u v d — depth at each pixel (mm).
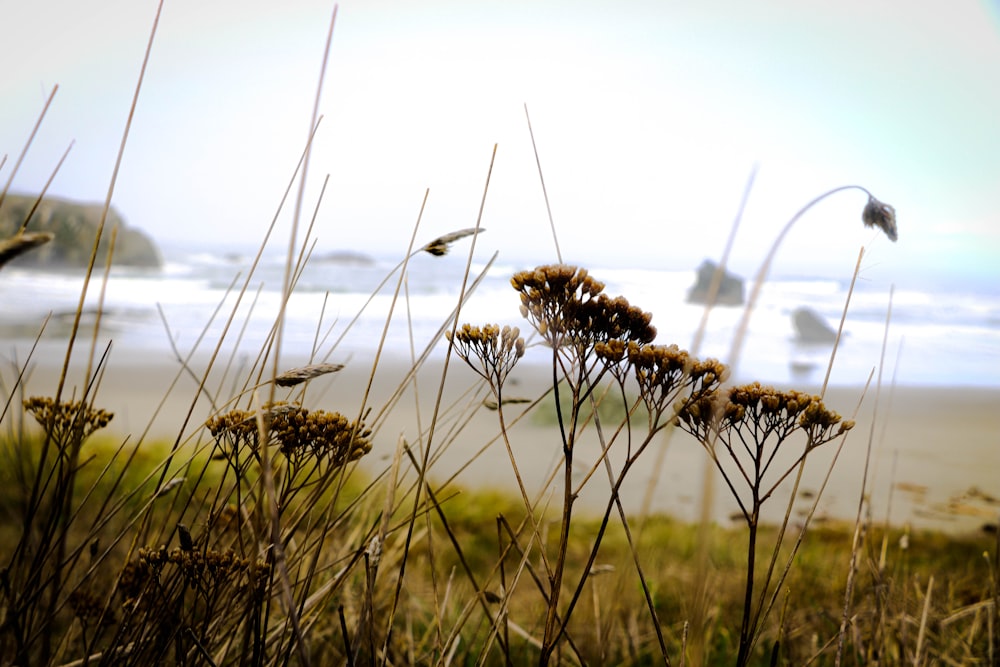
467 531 6754
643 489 9047
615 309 1579
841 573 3893
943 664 2600
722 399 1476
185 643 1706
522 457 10383
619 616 3055
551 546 5816
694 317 27953
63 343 22578
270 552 1687
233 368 11688
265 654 1839
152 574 1680
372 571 1564
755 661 2662
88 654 1725
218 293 36656
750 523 1588
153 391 15000
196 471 3359
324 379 12531
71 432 1861
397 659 2242
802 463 1610
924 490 9188
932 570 3850
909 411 16109
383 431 10594
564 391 13055
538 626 3092
